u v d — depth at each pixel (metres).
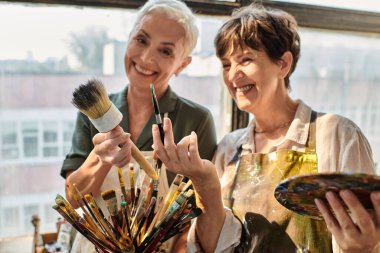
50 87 1.26
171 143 0.69
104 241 0.73
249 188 0.92
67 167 0.99
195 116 1.06
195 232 0.90
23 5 1.13
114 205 0.72
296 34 0.92
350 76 1.55
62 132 1.31
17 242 1.22
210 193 0.80
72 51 1.25
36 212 1.33
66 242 1.10
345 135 0.86
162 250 0.84
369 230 0.58
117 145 0.73
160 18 0.93
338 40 1.49
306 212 0.74
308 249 0.83
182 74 1.36
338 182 0.56
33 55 1.21
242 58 0.88
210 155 1.07
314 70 1.50
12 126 1.25
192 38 0.99
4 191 1.28
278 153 0.90
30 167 1.29
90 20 1.24
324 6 1.33
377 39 1.53
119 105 1.04
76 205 0.91
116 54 1.30
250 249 0.88
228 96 1.35
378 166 1.67
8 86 1.22
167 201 0.76
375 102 1.62
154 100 0.69
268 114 0.95
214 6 1.21
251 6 0.96
